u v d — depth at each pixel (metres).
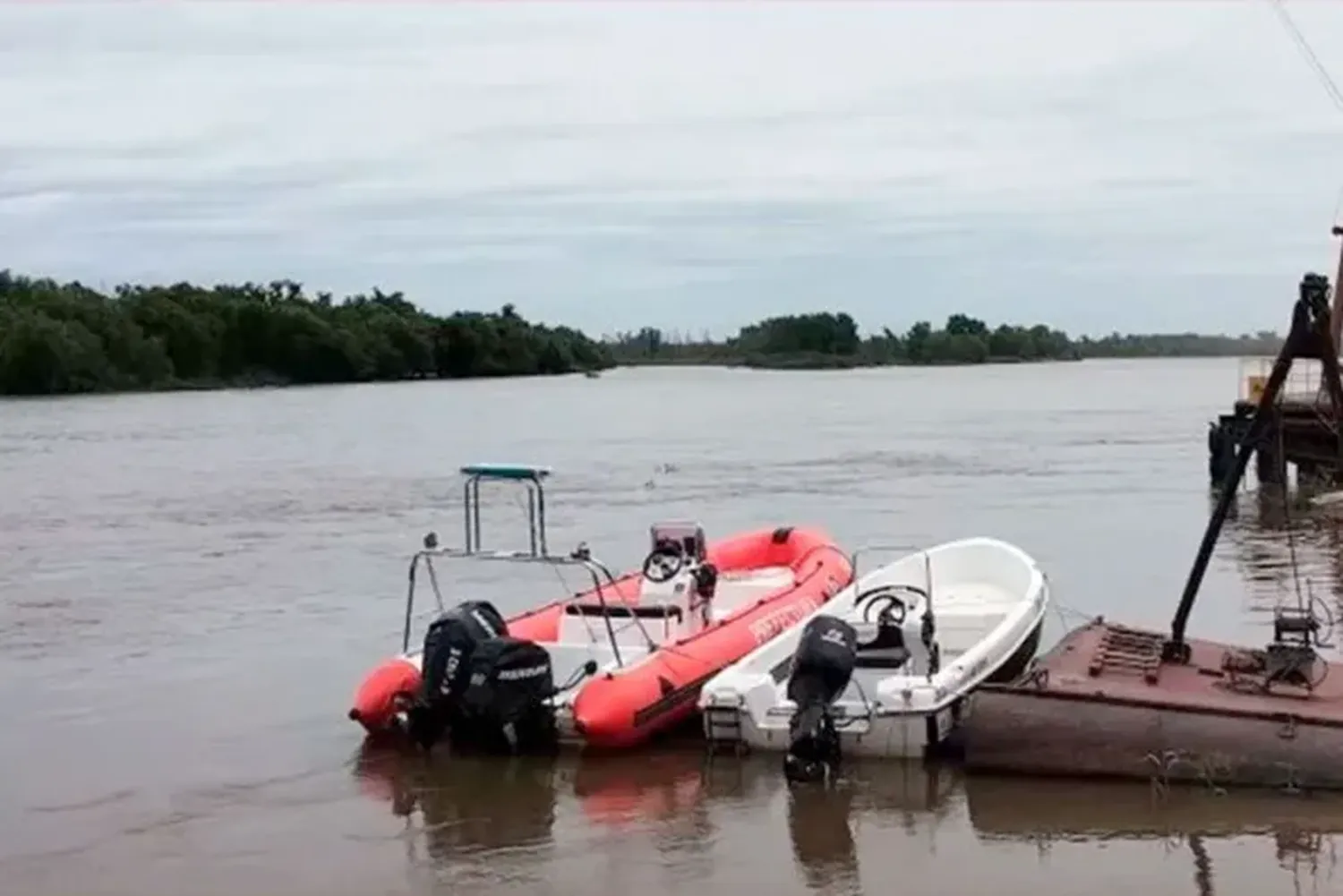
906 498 32.28
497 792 11.07
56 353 94.62
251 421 69.62
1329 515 26.86
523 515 30.62
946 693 11.21
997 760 10.68
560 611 13.77
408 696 12.27
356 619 18.66
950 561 15.34
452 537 27.11
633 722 11.60
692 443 52.44
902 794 10.61
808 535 17.12
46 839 10.32
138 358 101.75
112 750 12.56
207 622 18.69
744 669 12.05
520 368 136.50
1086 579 19.95
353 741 12.61
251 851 9.99
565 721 11.94
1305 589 18.61
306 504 33.34
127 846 10.15
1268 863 9.10
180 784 11.52
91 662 16.27
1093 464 40.28
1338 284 31.69
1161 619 16.73
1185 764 10.23
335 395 102.31
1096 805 10.18
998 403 87.69
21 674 15.70
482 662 11.59
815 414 74.56
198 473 42.00
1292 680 10.90
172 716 13.70
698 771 11.38
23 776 11.84
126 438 57.88
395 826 10.41
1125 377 166.38
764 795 10.78
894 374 187.00
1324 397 28.48
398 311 133.00
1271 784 10.07
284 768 11.88
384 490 36.41
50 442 55.53
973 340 195.00
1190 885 8.83
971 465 40.78
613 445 51.88
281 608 19.64
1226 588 18.94
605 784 11.15
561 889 9.15
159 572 23.20
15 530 29.17
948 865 9.30
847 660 11.09
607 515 30.17
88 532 28.78
